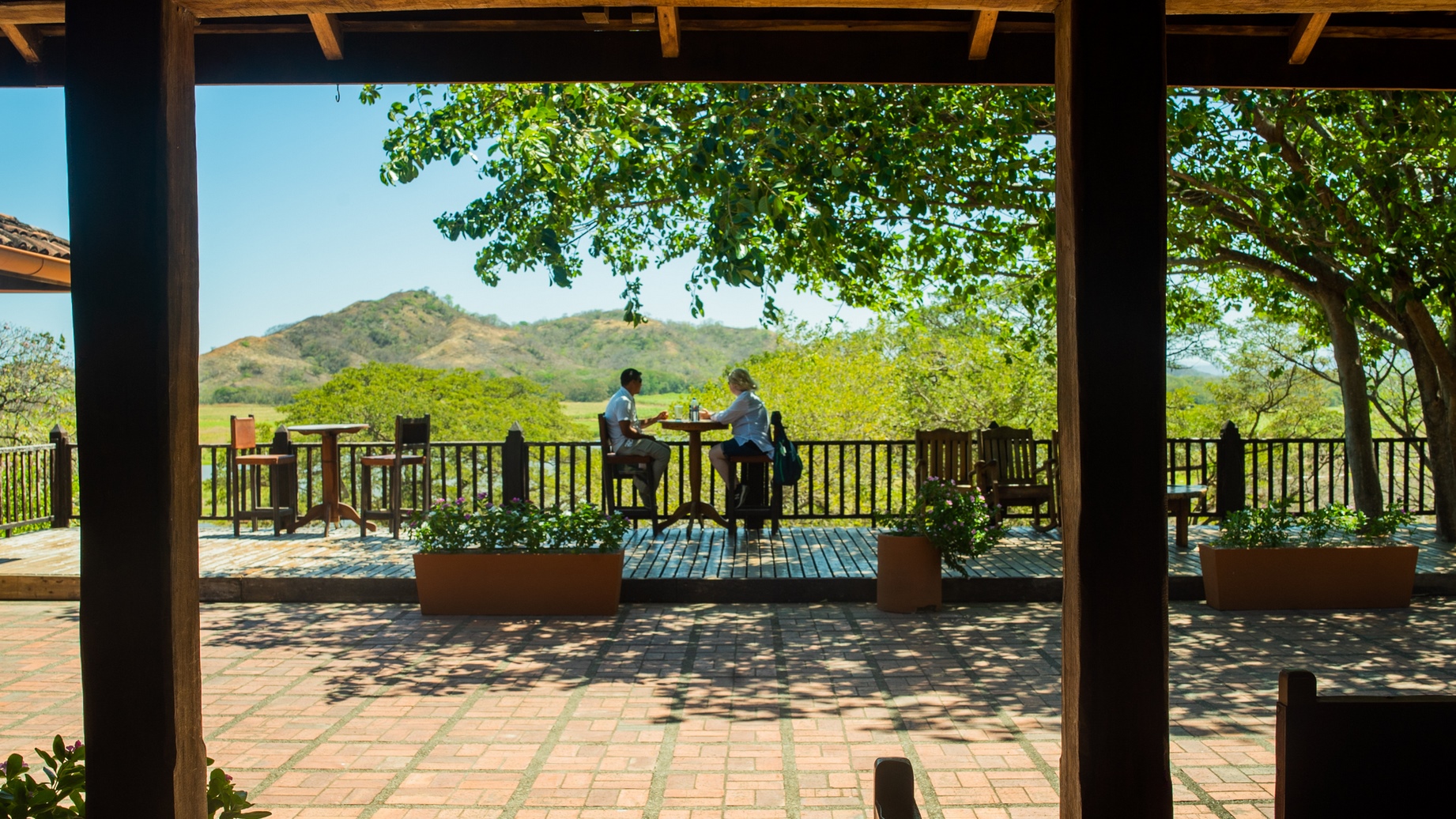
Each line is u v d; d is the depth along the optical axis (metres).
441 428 21.45
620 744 4.67
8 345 15.84
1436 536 10.00
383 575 8.13
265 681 5.75
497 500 10.99
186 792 2.60
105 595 2.51
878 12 3.86
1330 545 7.64
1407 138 8.07
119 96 2.49
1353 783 1.92
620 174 7.98
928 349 19.78
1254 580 7.51
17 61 3.88
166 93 2.53
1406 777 1.92
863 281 9.55
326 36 3.79
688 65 3.92
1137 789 2.54
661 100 7.59
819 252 8.13
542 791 4.10
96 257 2.49
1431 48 4.02
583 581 7.47
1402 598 7.58
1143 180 2.50
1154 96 2.49
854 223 8.38
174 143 2.57
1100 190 2.50
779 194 6.93
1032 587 7.97
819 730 4.87
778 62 3.91
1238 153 9.08
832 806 3.94
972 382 19.47
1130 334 2.50
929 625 7.13
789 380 18.50
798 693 5.50
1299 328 14.68
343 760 4.47
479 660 6.21
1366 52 4.02
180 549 2.58
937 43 3.92
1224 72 4.04
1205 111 8.82
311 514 10.38
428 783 4.18
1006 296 17.47
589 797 4.04
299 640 6.76
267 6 2.68
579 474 20.31
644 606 7.86
